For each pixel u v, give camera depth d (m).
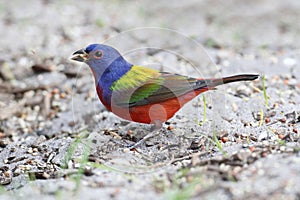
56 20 18.72
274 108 10.65
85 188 7.54
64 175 8.40
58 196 7.16
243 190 7.11
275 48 16.84
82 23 18.58
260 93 11.57
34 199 7.43
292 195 6.89
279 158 7.86
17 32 17.38
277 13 21.23
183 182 7.51
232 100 11.11
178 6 21.59
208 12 21.22
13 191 8.05
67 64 14.84
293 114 10.27
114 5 21.36
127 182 7.65
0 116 12.36
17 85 13.82
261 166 7.66
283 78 12.73
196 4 21.88
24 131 11.77
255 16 20.92
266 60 14.39
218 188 7.22
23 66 14.77
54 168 9.16
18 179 8.84
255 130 9.72
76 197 7.26
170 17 20.50
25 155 9.82
